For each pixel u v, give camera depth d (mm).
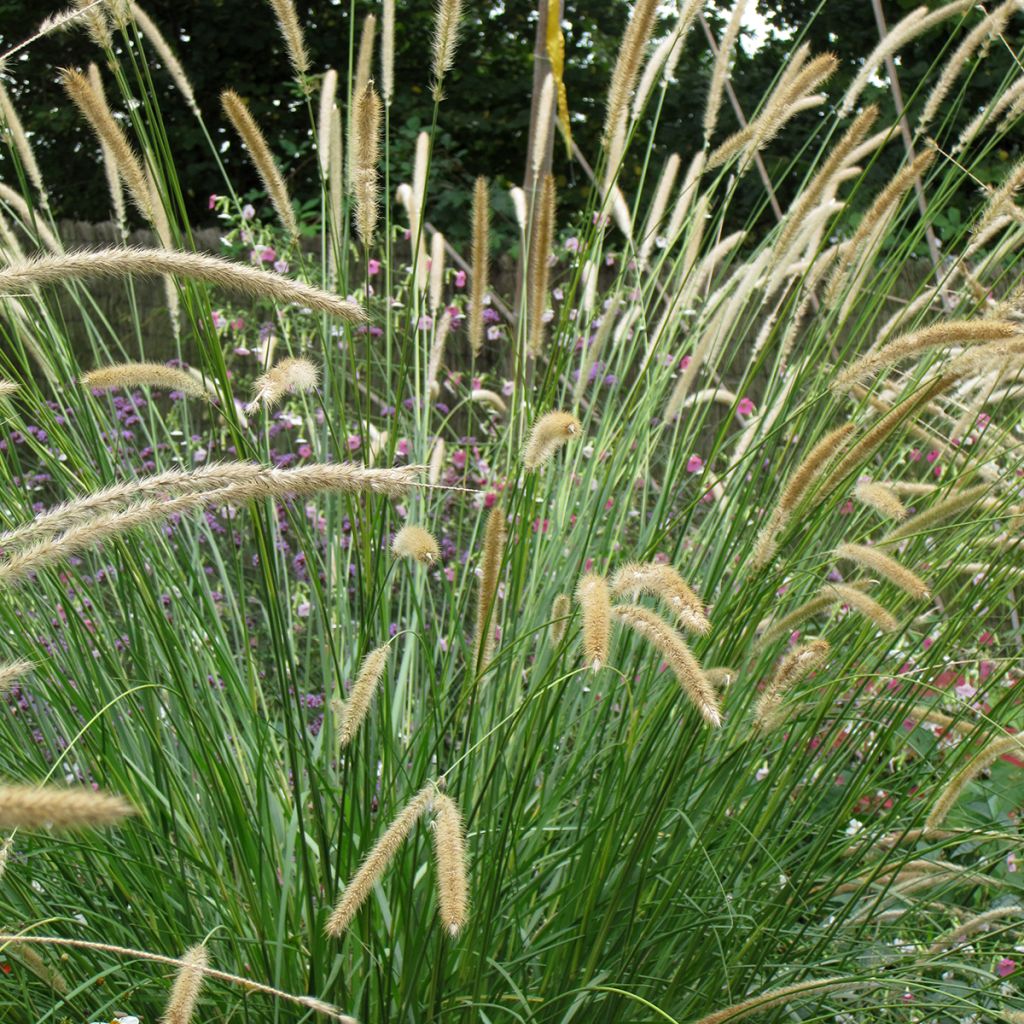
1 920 905
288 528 1565
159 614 972
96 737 979
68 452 1025
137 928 959
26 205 1184
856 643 1076
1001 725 1035
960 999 947
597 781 1070
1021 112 1194
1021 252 1242
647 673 1028
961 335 921
